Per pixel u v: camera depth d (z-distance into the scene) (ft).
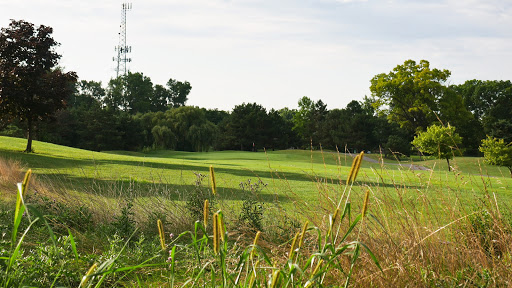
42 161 71.36
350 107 315.17
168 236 19.75
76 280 11.59
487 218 15.21
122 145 226.58
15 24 90.68
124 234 18.48
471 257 13.03
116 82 365.40
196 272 13.24
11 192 29.94
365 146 248.73
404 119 207.82
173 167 72.84
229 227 19.70
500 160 112.06
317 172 65.98
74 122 232.12
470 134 220.64
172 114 228.84
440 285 11.21
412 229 13.09
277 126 284.00
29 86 90.43
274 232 19.10
